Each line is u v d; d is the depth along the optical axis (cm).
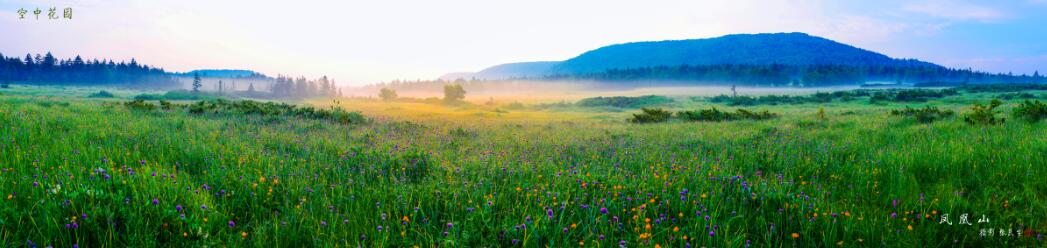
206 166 636
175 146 789
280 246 372
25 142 731
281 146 875
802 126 1627
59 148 684
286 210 443
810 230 426
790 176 670
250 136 1073
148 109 1972
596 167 724
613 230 412
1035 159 623
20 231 349
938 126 1216
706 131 1523
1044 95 6681
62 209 378
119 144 775
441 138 1291
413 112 4538
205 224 380
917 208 480
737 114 2617
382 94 14688
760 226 441
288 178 572
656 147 1035
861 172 645
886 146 916
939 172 631
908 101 6956
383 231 399
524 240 386
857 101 7519
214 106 2208
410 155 759
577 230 433
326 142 986
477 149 1042
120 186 455
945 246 402
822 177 678
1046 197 485
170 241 355
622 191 538
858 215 467
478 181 593
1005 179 560
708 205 495
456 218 453
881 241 400
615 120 3173
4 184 438
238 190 495
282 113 2034
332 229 396
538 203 485
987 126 1130
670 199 513
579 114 5322
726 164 770
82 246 342
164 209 384
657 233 403
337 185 538
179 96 11806
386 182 581
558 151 992
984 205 483
